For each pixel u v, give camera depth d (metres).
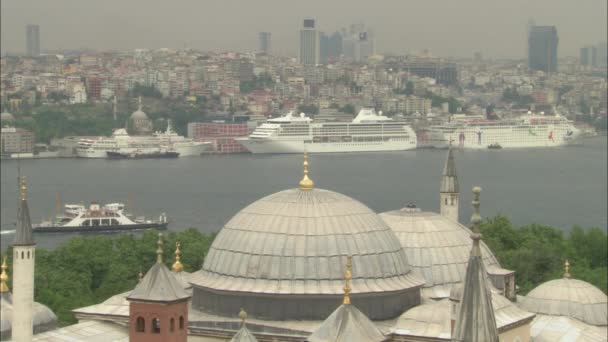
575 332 108.94
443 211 127.81
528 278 166.88
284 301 93.69
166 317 79.81
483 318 52.38
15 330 92.00
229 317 95.56
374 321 94.94
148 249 181.50
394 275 96.81
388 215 114.88
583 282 121.44
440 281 108.00
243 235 97.75
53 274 165.25
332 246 95.44
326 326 76.81
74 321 140.38
